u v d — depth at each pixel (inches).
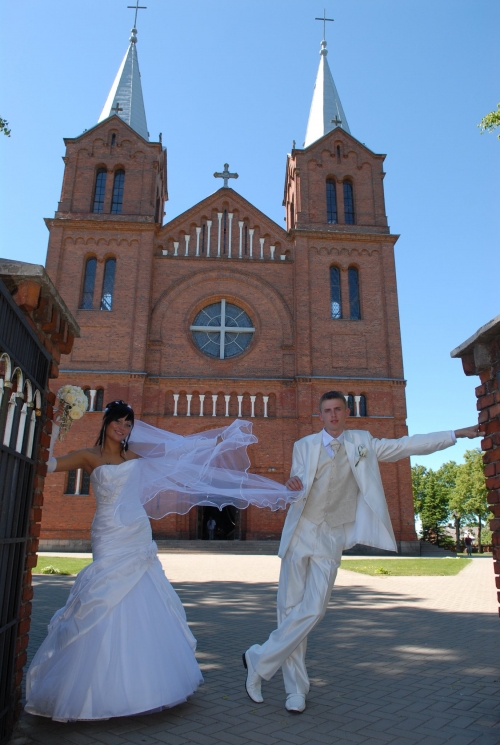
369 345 1136.8
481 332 149.9
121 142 1251.2
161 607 167.0
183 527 1015.6
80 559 748.0
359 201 1251.8
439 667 220.5
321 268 1182.9
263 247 1226.0
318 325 1141.1
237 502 199.0
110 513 170.7
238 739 144.1
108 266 1165.1
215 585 502.3
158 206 1398.9
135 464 178.7
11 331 131.7
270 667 167.2
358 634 287.7
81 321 1099.3
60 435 182.1
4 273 143.3
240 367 1122.7
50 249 1140.5
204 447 198.7
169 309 1152.2
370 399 1093.1
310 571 170.9
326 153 1283.2
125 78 1407.5
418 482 2696.9
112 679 148.5
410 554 1007.6
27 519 150.7
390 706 171.8
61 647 155.4
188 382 1090.1
